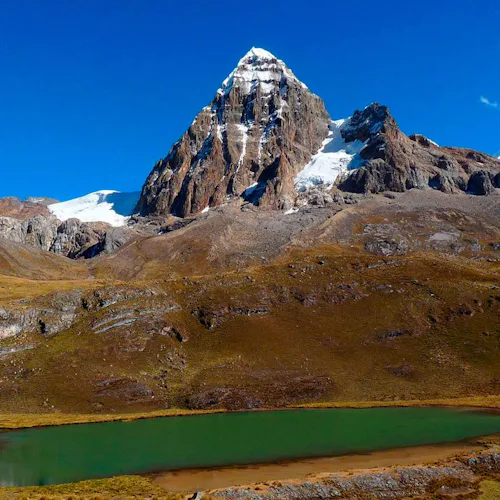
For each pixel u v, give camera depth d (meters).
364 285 178.38
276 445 77.12
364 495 54.38
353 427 89.81
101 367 130.75
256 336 149.12
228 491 53.69
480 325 151.00
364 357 140.12
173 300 166.00
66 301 155.88
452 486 56.62
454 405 110.56
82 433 88.62
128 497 51.75
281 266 196.62
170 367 134.62
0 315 142.50
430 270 192.75
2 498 51.03
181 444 78.56
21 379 123.31
